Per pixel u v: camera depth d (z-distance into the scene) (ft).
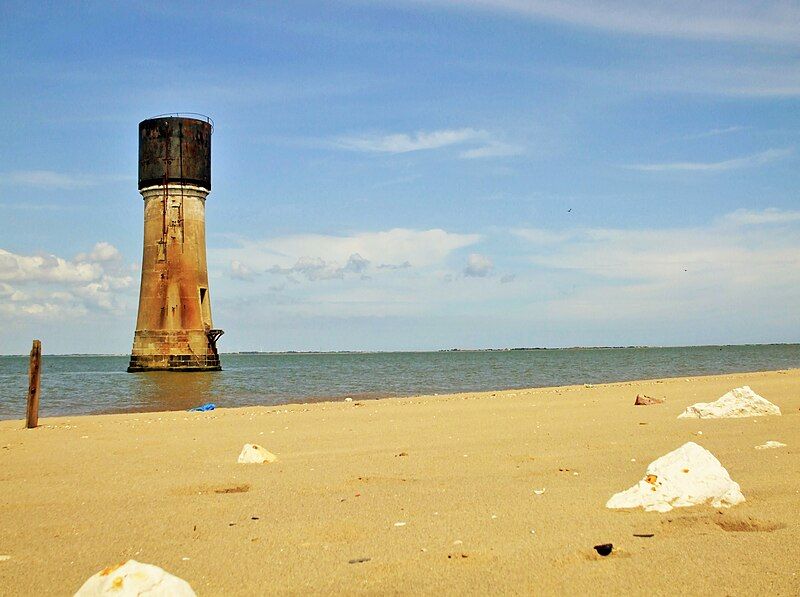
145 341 255.91
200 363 256.52
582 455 47.14
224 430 66.49
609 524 29.66
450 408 84.89
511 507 33.04
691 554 25.68
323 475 42.22
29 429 71.97
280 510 33.81
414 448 52.29
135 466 47.01
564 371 267.39
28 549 28.45
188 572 25.26
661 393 103.30
